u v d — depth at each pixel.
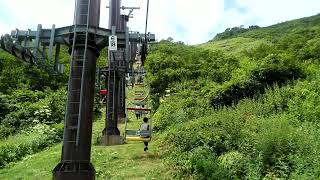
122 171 12.55
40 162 15.38
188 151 13.04
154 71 37.16
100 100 34.91
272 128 11.81
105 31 9.57
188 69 34.44
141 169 12.58
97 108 32.69
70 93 9.09
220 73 31.05
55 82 42.19
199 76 32.59
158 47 50.59
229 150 12.15
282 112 16.94
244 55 42.19
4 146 18.19
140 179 11.55
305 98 17.86
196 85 29.97
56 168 8.80
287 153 10.40
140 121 26.94
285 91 19.06
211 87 25.30
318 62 30.61
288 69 22.44
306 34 55.22
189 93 26.69
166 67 37.00
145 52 10.97
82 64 9.20
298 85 20.45
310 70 23.38
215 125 15.16
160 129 20.34
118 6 19.12
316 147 10.41
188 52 46.31
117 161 13.95
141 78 38.06
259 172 9.97
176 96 27.27
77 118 8.97
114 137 18.44
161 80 33.16
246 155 11.04
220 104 21.95
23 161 16.89
